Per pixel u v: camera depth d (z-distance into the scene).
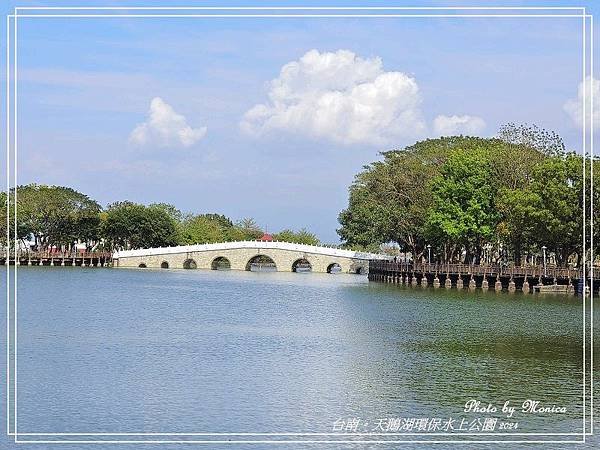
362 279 154.62
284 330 69.44
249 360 54.00
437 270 127.94
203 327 71.56
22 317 78.81
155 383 46.66
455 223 121.88
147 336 65.38
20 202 182.50
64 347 59.25
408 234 138.75
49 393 44.19
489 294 109.00
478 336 65.12
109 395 43.81
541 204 108.75
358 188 159.00
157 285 128.75
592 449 35.91
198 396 43.69
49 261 191.75
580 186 106.69
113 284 129.88
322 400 43.09
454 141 159.50
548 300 98.38
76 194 191.75
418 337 64.88
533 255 142.00
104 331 68.44
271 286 128.62
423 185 135.12
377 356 55.62
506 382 47.44
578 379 48.38
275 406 41.75
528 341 62.56
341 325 72.75
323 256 179.88
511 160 123.25
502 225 124.00
